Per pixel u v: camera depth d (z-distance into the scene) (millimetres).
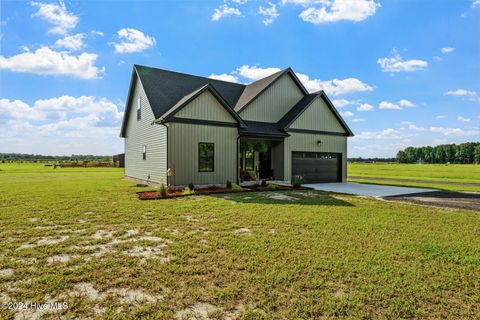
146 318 2676
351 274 3699
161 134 13242
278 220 6809
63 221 6703
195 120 13094
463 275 3732
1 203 9250
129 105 18969
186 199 10211
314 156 18484
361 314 2766
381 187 16250
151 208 8336
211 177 13570
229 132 14234
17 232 5738
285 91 18062
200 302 2994
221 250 4625
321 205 9062
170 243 5020
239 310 2842
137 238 5348
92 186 14977
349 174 35219
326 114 19047
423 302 3031
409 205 9406
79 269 3832
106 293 3191
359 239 5309
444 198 11375
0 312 2777
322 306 2893
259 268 3855
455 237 5551
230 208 8359
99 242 5070
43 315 2734
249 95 17281
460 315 2791
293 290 3254
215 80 18859
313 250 4637
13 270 3834
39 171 34031
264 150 17500
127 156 20328
